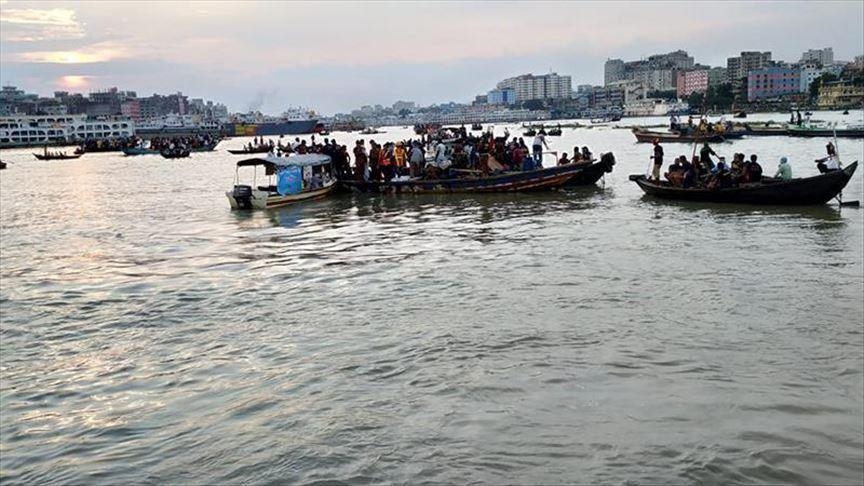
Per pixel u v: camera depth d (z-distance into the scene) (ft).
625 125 515.09
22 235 87.35
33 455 26.89
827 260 54.19
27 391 33.47
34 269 63.72
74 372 35.88
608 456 24.18
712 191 88.48
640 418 26.99
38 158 320.70
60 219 102.99
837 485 22.25
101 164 271.28
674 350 34.45
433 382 31.50
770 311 40.70
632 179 100.68
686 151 205.77
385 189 111.55
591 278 50.01
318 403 29.91
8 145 545.44
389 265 57.82
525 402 28.84
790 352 33.83
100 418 29.96
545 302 44.04
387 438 26.30
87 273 60.85
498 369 32.65
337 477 23.75
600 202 94.12
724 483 22.43
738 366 32.14
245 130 647.15
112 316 46.21
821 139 224.12
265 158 104.94
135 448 26.94
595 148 238.68
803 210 81.51
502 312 42.16
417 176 116.67
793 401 28.17
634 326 38.50
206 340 40.04
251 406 30.07
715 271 51.19
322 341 38.42
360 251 65.10
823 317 39.27
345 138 500.33
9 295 53.21
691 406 27.91
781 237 64.75
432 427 26.96
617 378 31.04
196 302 48.83
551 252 60.23
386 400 29.78
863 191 99.09
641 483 22.45
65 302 50.52
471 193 108.27
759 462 23.56
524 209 89.97
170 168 227.61
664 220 76.74
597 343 35.83
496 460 24.22
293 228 82.38
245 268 59.77
